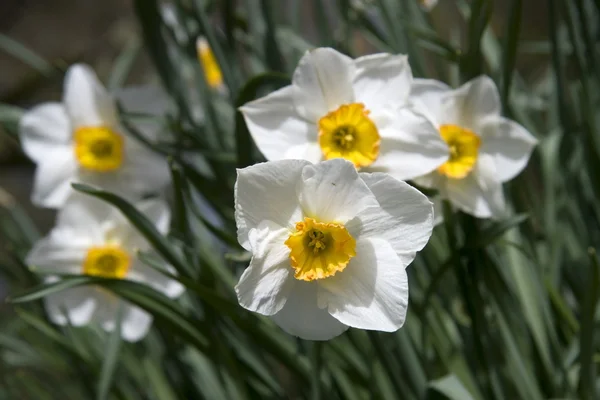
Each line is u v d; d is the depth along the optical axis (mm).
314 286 680
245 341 828
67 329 855
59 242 836
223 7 838
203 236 860
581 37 805
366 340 792
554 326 812
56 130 875
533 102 919
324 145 709
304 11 1693
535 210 852
